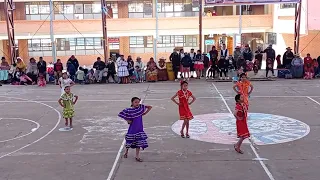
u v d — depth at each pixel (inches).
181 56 1010.7
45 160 425.4
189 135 509.7
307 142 470.6
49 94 850.1
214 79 999.0
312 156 419.8
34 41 1600.6
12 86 976.3
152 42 1659.7
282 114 619.8
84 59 1627.7
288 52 1019.3
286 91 825.5
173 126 558.9
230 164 398.9
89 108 693.9
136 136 411.2
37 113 667.4
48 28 1497.3
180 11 1643.7
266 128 537.3
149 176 371.2
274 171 377.7
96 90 888.3
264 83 937.5
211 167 391.5
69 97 562.3
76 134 528.7
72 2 1595.7
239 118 427.8
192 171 382.0
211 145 465.4
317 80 968.3
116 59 1077.8
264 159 412.2
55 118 628.7
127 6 1625.2
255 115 615.5
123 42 1646.2
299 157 417.1
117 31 1531.7
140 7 1630.2
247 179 358.9
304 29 1091.9
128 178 367.6
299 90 834.8
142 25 1540.4
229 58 998.4
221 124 565.3
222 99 750.5
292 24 1354.6
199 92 831.7
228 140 485.4
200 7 1069.1
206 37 1654.8
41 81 970.7
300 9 1032.8
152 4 1628.9
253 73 1072.8
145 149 454.3
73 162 416.2
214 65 1007.6
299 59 1000.2
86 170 391.5
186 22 1547.7
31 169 398.6
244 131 429.4
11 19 1077.1
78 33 1514.5
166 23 1544.0
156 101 742.5
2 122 610.2
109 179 366.3
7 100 789.2
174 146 464.1
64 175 379.9
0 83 995.9
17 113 671.1
